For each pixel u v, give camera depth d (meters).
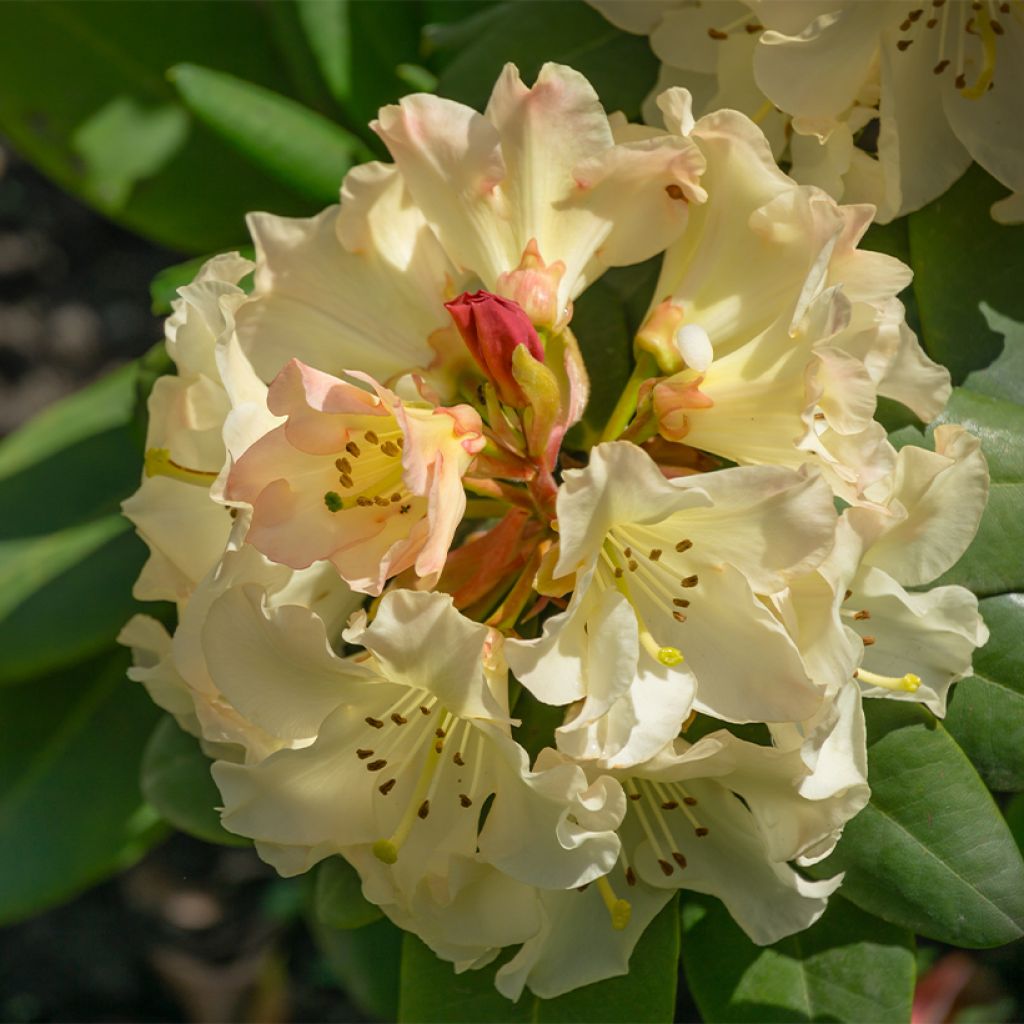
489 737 0.50
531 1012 0.55
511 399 0.50
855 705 0.51
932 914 0.54
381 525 0.50
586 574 0.48
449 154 0.52
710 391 0.52
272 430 0.49
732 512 0.49
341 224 0.54
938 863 0.54
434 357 0.54
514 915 0.52
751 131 0.51
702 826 0.53
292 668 0.50
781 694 0.50
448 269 0.54
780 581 0.49
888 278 0.51
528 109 0.52
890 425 0.55
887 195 0.54
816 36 0.53
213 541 0.54
